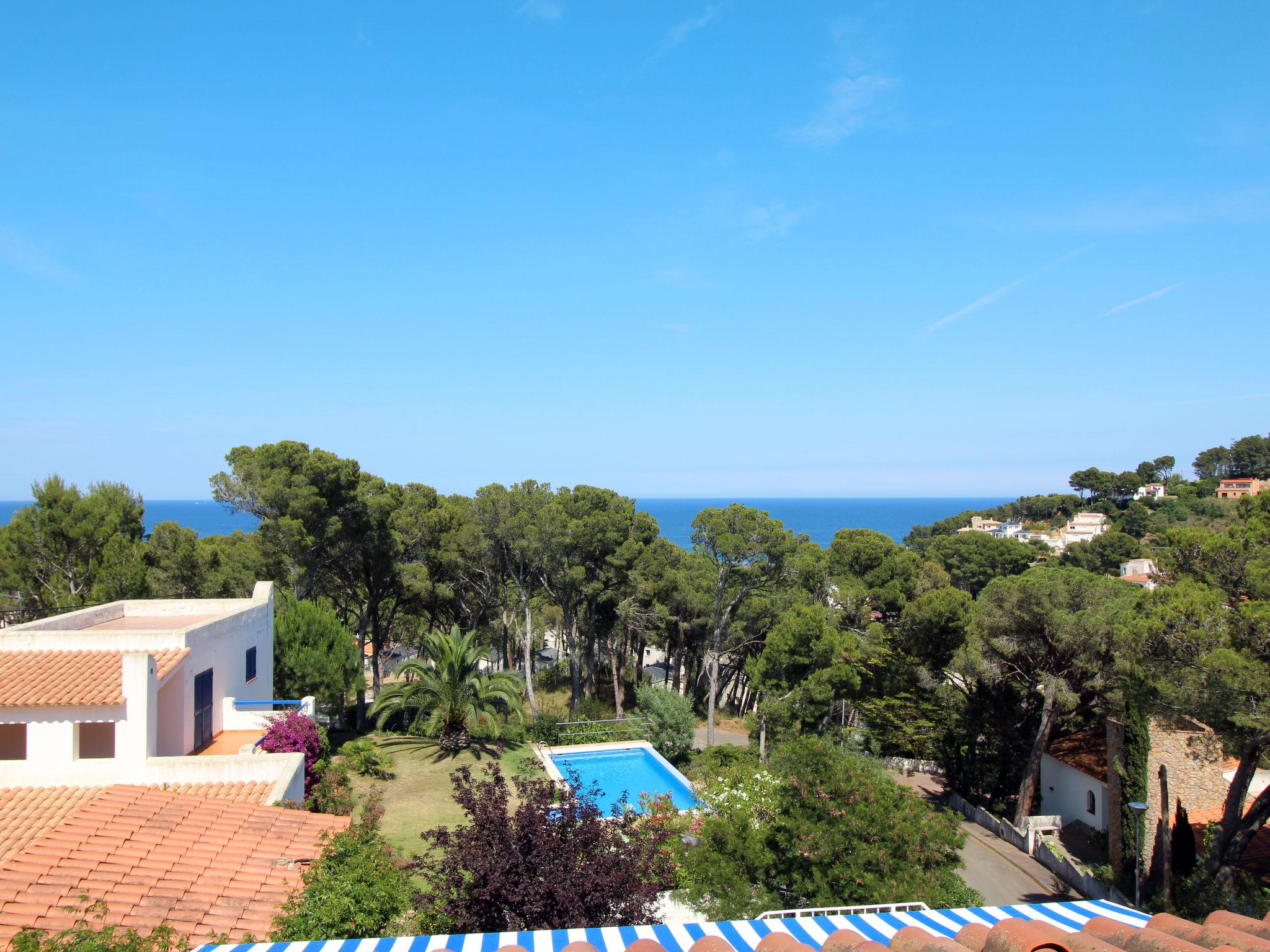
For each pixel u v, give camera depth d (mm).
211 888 11430
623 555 38875
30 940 8914
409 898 11820
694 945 6852
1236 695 15727
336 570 35938
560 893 10203
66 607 27438
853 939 6652
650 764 30562
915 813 15016
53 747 14555
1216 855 18312
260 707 22094
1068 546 92750
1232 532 18469
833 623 37812
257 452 31422
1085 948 5723
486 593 40281
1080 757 27438
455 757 26844
